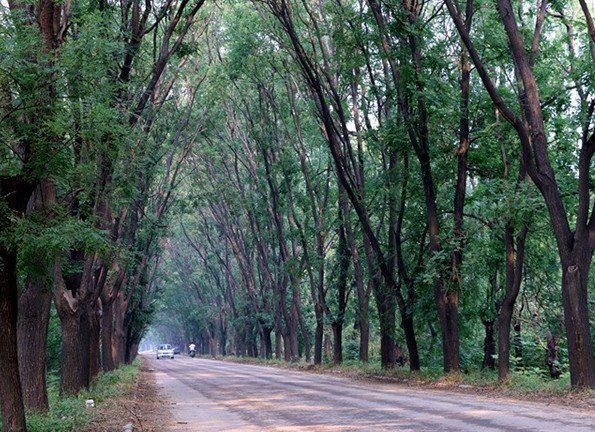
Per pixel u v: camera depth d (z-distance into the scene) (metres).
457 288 29.78
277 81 46.31
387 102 35.44
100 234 13.22
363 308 43.97
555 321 34.44
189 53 24.03
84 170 13.71
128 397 25.14
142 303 67.06
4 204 11.90
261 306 75.00
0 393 12.55
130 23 23.14
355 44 31.12
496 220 27.66
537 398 20.14
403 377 32.50
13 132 12.23
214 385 33.59
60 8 18.20
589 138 21.17
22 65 11.80
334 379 36.75
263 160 51.44
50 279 13.64
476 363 42.00
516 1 27.02
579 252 20.56
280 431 13.98
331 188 50.28
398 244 34.00
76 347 23.14
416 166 32.81
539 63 27.02
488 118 28.36
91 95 13.02
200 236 84.00
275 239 62.75
